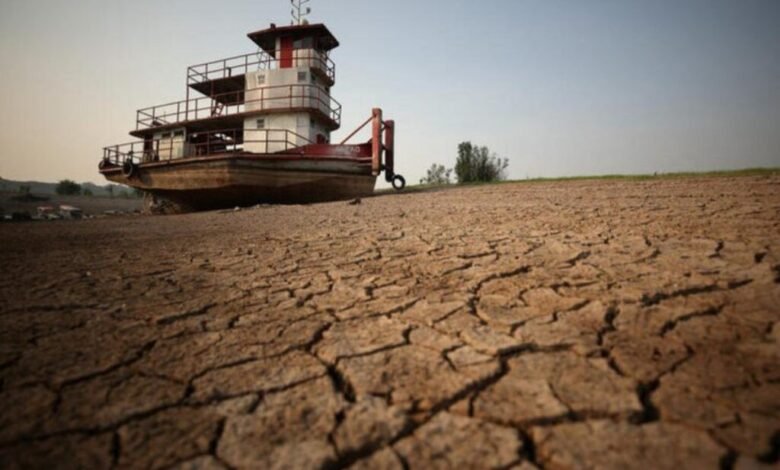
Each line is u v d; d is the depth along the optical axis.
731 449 1.31
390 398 1.72
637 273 3.16
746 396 1.56
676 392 1.63
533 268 3.59
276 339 2.38
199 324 2.63
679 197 7.25
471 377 1.86
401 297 3.07
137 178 16.47
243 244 5.93
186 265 4.54
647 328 2.21
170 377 1.95
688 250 3.66
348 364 2.04
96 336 2.45
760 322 2.16
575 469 1.29
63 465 1.37
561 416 1.54
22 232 9.02
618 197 8.18
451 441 1.45
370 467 1.34
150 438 1.50
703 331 2.12
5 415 1.64
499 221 6.48
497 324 2.44
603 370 1.84
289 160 14.09
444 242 5.10
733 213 5.19
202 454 1.42
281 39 16.80
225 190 14.62
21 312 2.89
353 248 5.17
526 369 1.90
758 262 3.12
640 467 1.27
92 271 4.27
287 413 1.65
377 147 14.78
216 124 16.86
